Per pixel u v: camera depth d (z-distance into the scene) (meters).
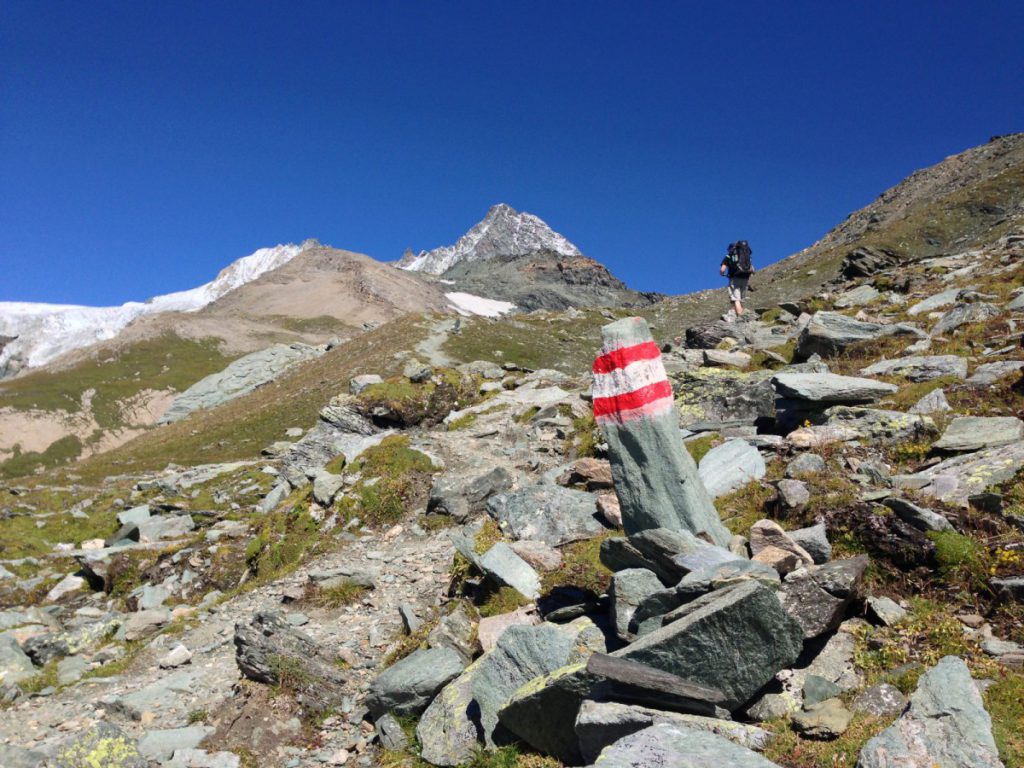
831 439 10.54
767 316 25.64
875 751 4.99
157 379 173.12
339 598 12.50
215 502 27.03
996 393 11.10
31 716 10.23
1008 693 5.54
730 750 4.99
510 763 6.76
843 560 7.18
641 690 5.88
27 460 138.75
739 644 5.82
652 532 7.50
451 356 67.44
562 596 9.18
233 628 12.43
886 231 96.56
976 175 112.69
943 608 6.77
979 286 20.05
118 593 18.72
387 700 8.42
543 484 12.62
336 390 56.16
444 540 14.23
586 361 73.25
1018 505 7.71
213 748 8.43
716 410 13.64
